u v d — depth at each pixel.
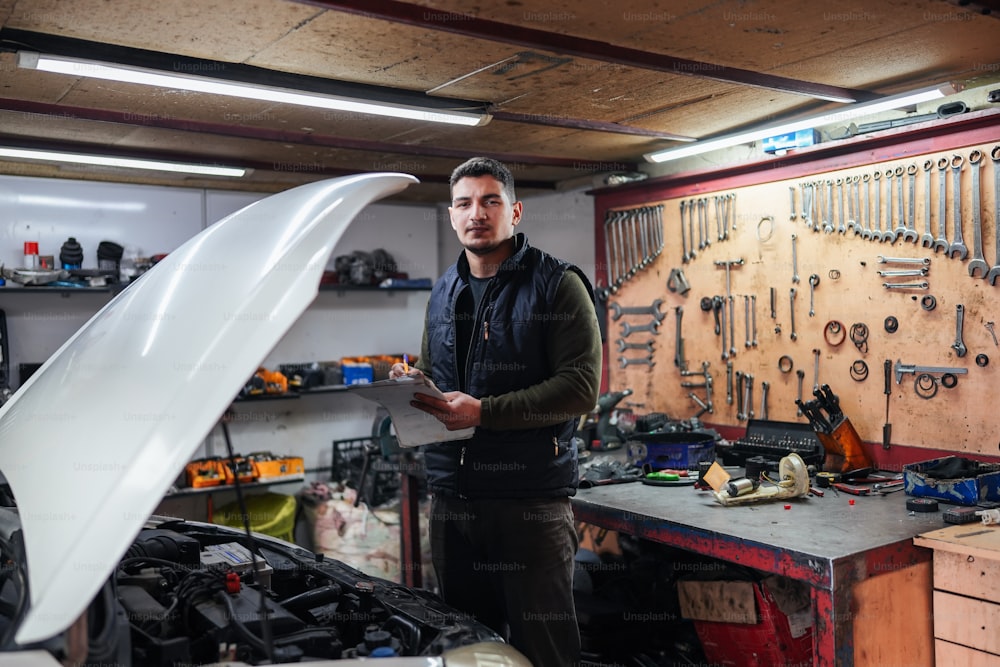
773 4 2.07
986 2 2.11
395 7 2.04
